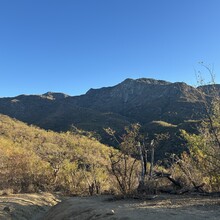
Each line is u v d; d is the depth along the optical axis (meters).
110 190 20.20
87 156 39.06
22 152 33.00
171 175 17.98
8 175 27.72
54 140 61.00
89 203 13.74
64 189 27.05
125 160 16.94
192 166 17.08
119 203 13.05
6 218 14.74
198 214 8.88
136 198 14.37
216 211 9.31
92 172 24.08
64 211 13.23
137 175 17.33
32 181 28.50
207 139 14.54
